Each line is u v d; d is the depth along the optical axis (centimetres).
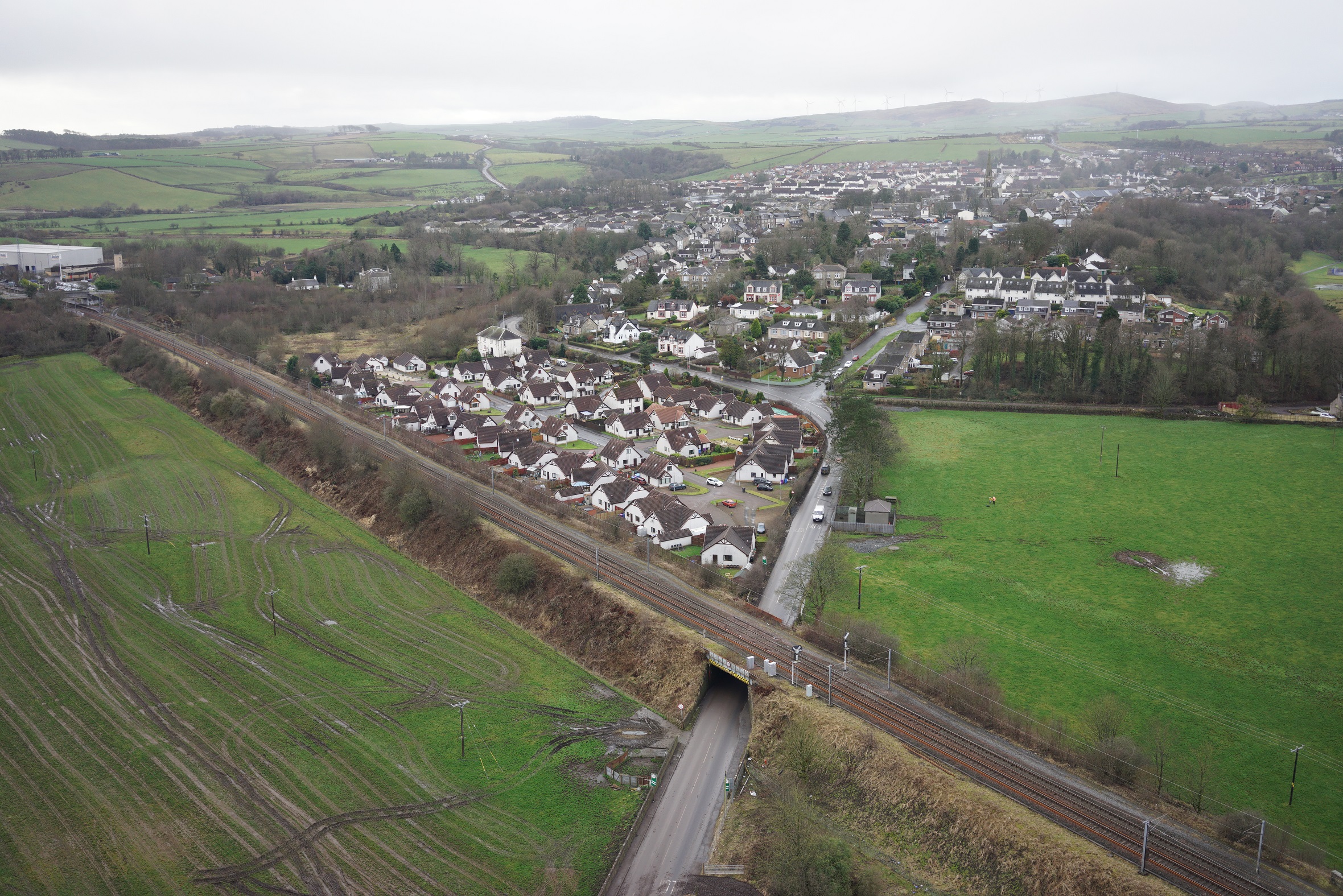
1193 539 11756
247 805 7400
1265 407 17000
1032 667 8919
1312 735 7881
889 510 12250
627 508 12544
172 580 11319
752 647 9100
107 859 6806
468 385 19812
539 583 10694
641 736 8431
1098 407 17212
